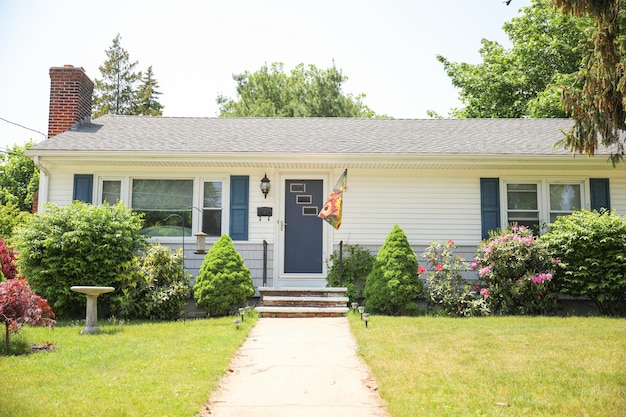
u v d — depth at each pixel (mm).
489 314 10523
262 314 10297
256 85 34562
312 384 5777
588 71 7004
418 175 12570
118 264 10562
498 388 5379
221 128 14078
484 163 11859
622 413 4684
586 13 6875
